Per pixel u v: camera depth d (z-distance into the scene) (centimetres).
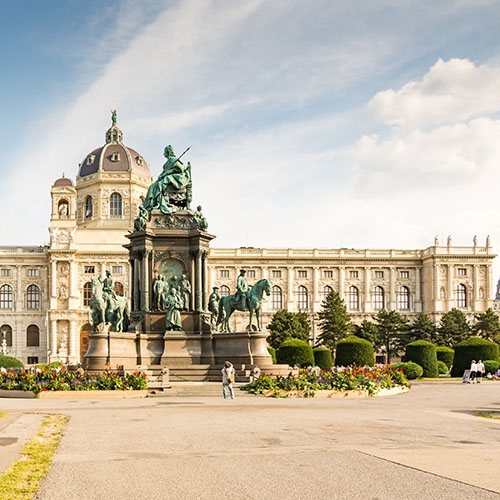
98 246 13100
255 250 13800
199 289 4459
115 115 14800
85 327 13000
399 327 12256
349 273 14088
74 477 1299
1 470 1327
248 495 1159
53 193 13050
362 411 2630
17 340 13150
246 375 3956
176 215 4538
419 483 1241
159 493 1174
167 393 3469
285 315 11556
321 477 1294
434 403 3166
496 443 1730
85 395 3394
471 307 13812
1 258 13288
